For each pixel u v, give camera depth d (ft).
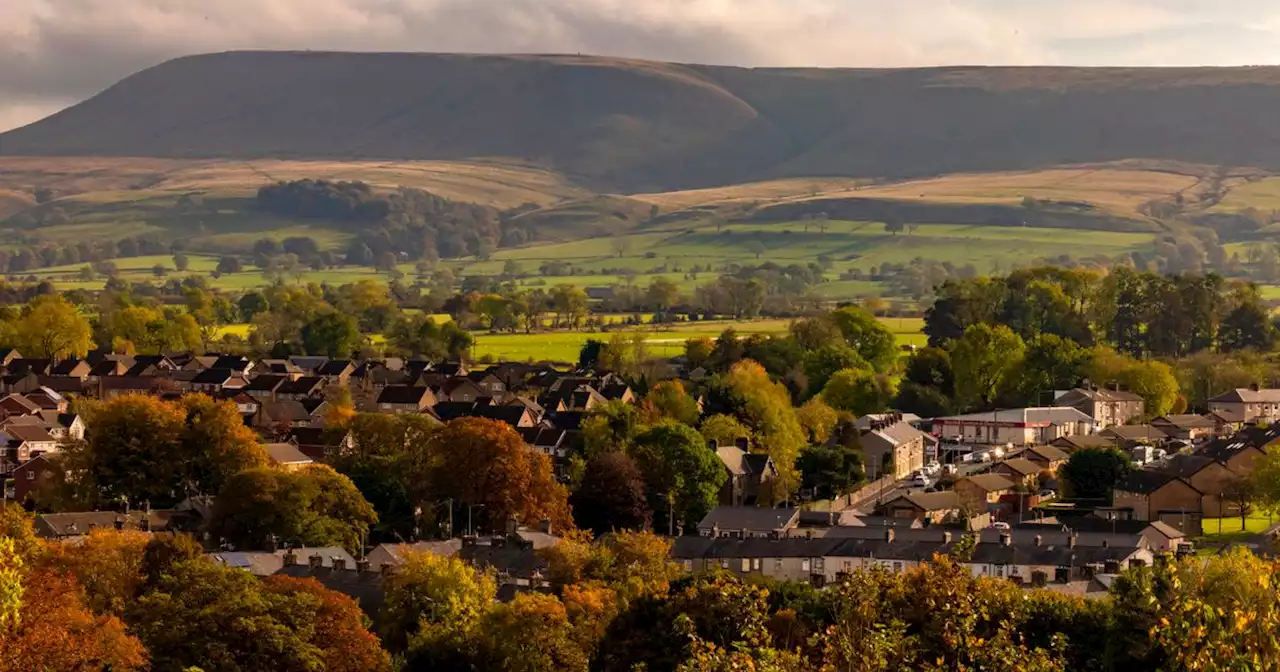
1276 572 316.81
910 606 481.05
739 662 390.42
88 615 606.14
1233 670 309.01
